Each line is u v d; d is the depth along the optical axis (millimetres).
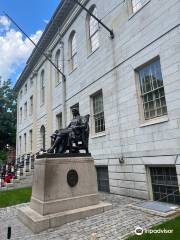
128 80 11000
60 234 6133
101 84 13195
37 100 25016
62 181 7688
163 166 9023
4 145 38781
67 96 17562
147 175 9695
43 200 7211
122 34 11609
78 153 8344
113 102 12008
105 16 13250
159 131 9109
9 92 39219
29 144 27250
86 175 8281
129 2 11484
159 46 9320
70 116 17000
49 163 7602
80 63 15820
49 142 20406
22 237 6184
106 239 5344
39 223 6598
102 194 11602
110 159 11961
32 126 26078
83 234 5891
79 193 7926
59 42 19859
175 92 8492
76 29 16797
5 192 13906
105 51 12977
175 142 8398
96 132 13852
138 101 10414
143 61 10133
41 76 24516
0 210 9555
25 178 16625
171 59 8734
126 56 11211
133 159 10383
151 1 9859
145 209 7301
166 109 9070
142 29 10289
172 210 6941
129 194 10461
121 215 7051
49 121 20609
